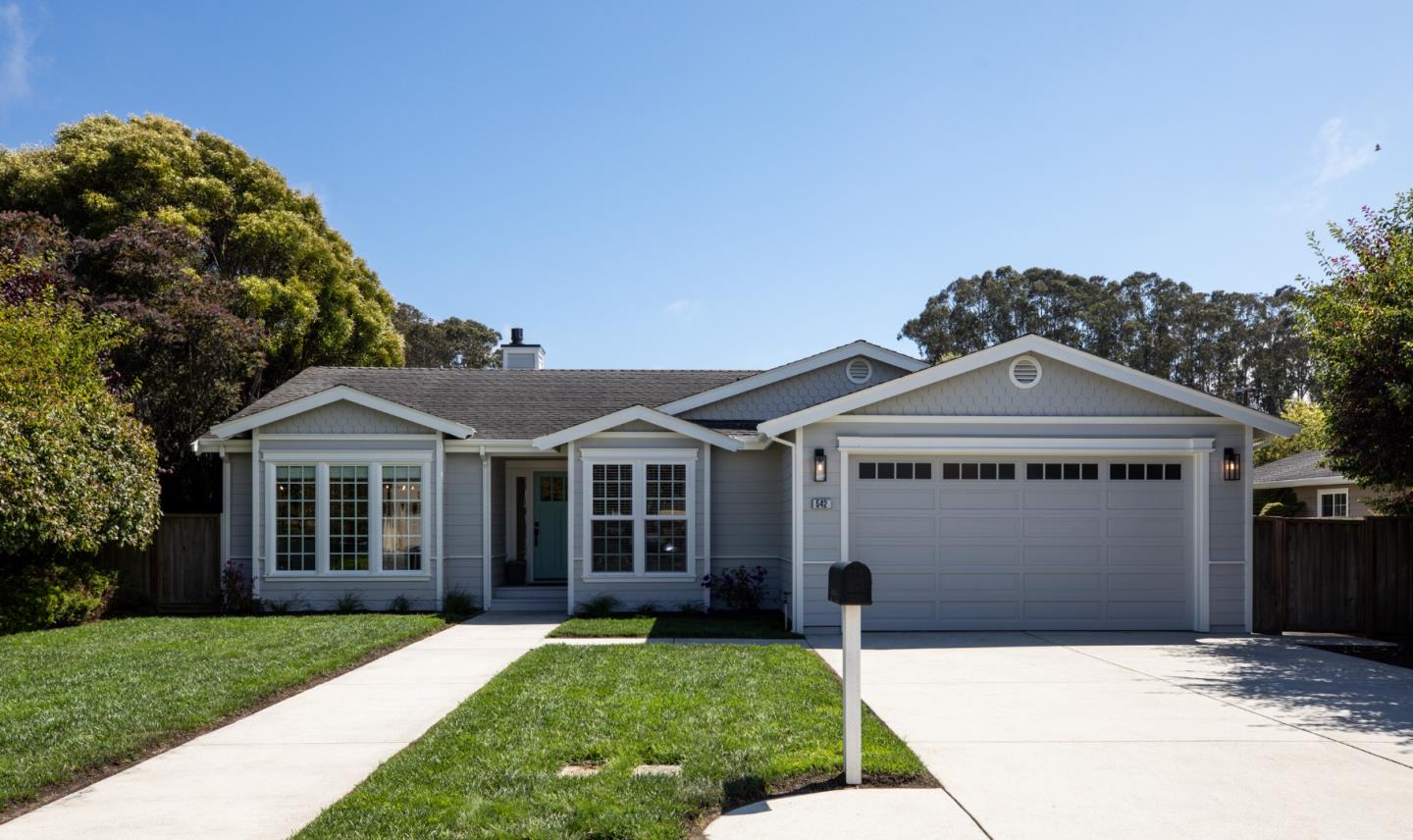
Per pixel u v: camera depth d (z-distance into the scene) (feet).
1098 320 156.76
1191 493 40.29
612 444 46.78
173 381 66.90
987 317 160.45
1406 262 34.40
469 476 49.11
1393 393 32.94
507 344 65.46
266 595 47.16
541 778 17.60
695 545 46.75
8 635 37.32
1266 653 34.37
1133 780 18.33
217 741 21.44
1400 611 39.32
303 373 59.26
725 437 46.32
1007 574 40.45
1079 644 36.32
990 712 24.25
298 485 47.50
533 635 38.96
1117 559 40.52
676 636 38.01
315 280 83.97
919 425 39.93
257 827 15.70
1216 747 20.89
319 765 19.40
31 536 39.73
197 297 66.95
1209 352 159.02
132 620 42.63
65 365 44.06
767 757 19.04
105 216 75.46
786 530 45.24
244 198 82.94
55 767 18.63
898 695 26.45
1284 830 15.58
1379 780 18.39
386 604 47.50
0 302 43.37
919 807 16.67
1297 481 67.26
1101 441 39.96
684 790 16.85
